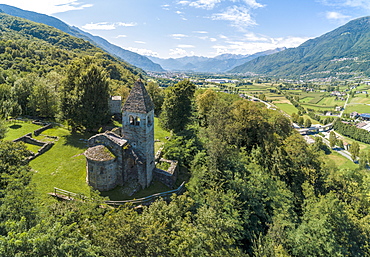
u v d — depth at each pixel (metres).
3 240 12.19
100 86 48.03
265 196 36.12
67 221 19.25
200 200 29.03
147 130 31.14
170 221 22.22
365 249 33.28
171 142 42.56
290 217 33.53
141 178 31.61
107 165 29.23
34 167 34.31
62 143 43.84
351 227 34.25
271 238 29.94
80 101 46.12
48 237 13.20
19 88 60.84
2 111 52.88
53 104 57.91
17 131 48.12
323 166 48.81
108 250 16.66
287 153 46.78
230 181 34.22
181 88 53.22
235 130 50.22
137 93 30.75
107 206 26.61
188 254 18.94
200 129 49.47
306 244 30.11
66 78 49.38
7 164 24.08
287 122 62.44
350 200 42.97
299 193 42.00
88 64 51.84
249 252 29.98
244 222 30.12
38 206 20.14
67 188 29.66
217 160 37.69
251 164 41.47
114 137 31.75
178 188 33.03
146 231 17.69
